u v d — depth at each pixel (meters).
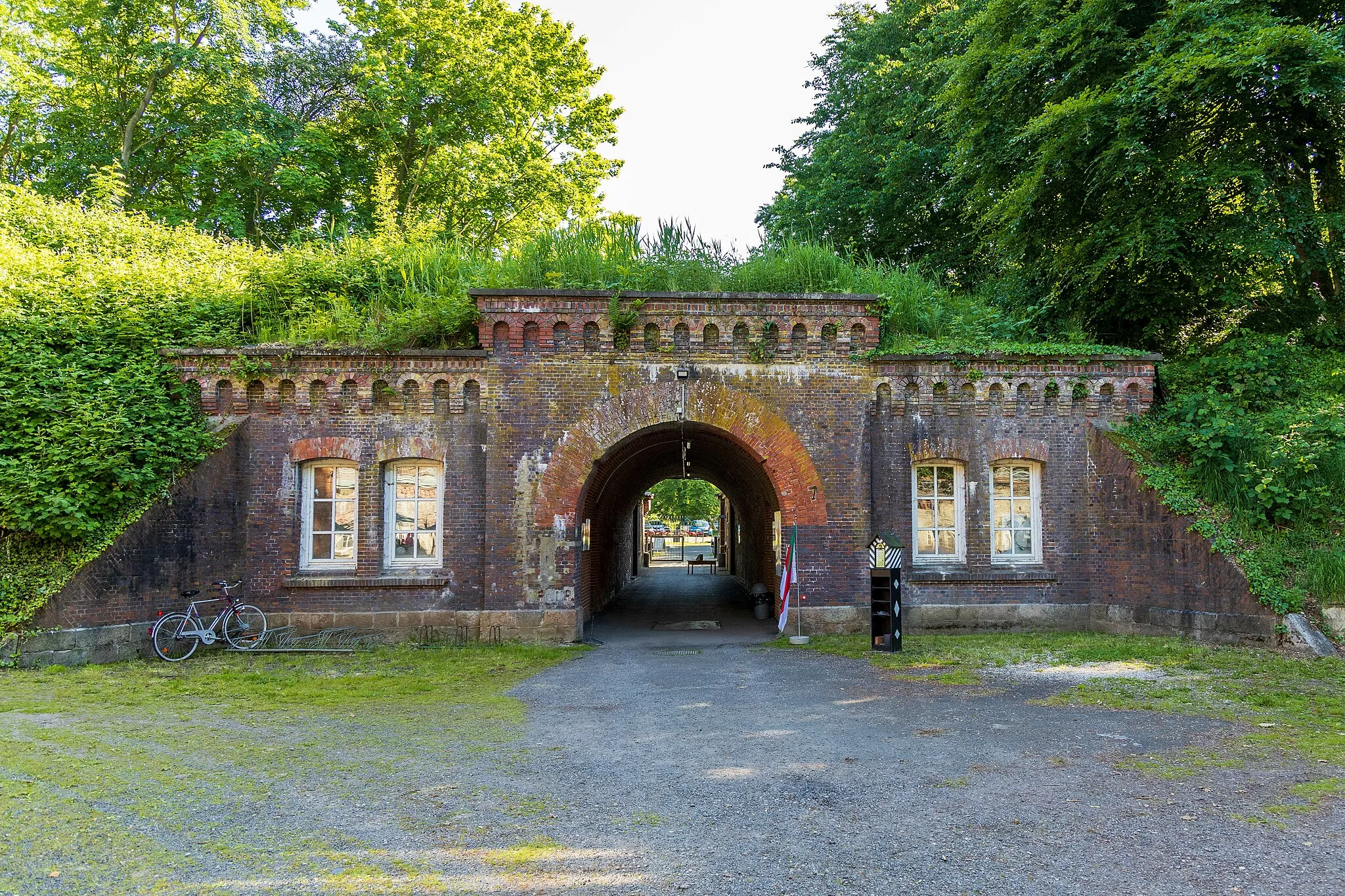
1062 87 17.89
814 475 14.71
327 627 14.24
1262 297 18.81
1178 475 14.19
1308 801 6.02
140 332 14.36
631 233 16.92
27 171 27.25
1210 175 16.44
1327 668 10.92
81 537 12.26
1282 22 15.21
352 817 5.82
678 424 14.71
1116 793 6.24
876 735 8.08
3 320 13.42
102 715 8.91
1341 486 13.14
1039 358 15.18
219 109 26.88
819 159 29.33
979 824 5.62
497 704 9.70
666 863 5.01
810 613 14.59
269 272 17.30
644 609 21.44
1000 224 20.72
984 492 15.19
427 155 29.55
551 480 14.39
